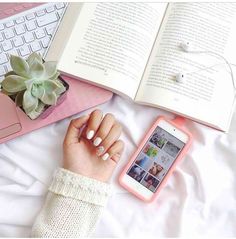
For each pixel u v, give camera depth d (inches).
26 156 23.3
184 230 22.6
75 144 22.7
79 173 22.3
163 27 24.2
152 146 23.5
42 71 18.2
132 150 23.7
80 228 21.5
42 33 23.6
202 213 23.1
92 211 22.0
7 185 23.0
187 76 23.0
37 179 23.0
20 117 22.8
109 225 22.8
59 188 21.7
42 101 19.1
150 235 22.9
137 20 23.7
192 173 23.6
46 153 23.4
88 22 23.8
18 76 18.0
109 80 22.8
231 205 23.2
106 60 23.1
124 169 23.2
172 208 23.3
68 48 23.4
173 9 24.3
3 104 22.9
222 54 23.5
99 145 22.5
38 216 22.1
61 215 21.4
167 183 23.6
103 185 22.0
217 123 22.8
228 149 23.9
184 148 23.3
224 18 24.0
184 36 23.6
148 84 23.2
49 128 23.7
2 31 23.5
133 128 23.8
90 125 22.3
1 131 22.7
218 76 23.3
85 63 23.1
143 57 23.5
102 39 23.4
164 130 23.7
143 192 23.0
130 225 23.0
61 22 23.8
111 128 22.6
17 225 22.8
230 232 23.0
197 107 22.8
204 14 23.9
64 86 20.9
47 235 21.1
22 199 23.1
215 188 23.3
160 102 22.7
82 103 23.2
